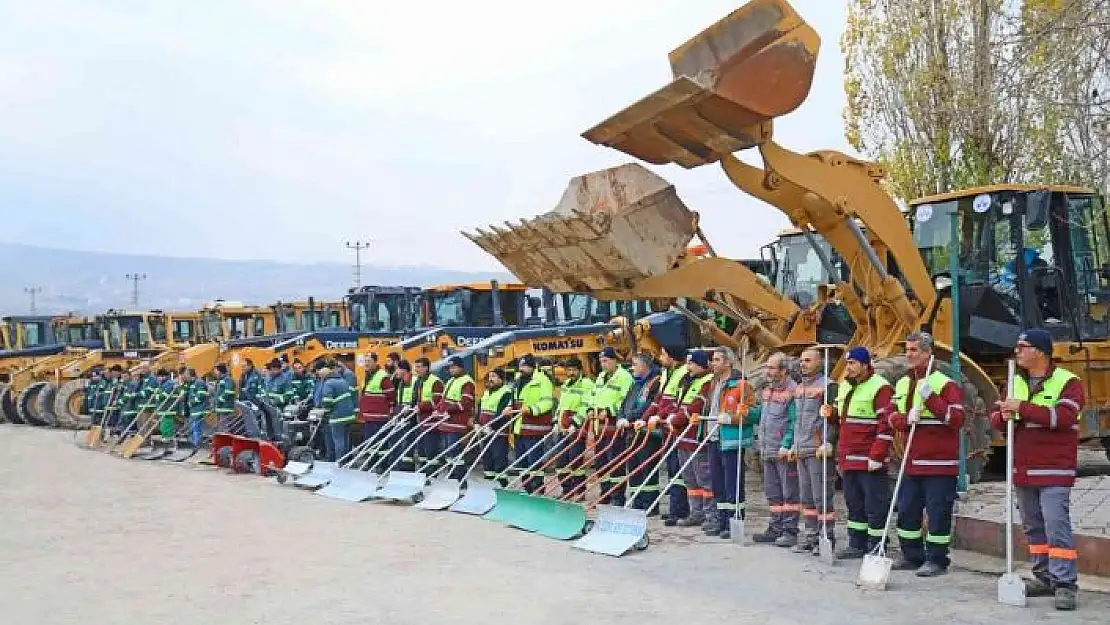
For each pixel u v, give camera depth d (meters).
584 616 7.20
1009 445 7.34
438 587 8.20
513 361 15.88
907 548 8.48
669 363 11.27
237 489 14.66
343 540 10.39
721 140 10.53
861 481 8.94
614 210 11.50
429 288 21.56
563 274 12.13
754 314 13.32
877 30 24.28
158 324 31.89
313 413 16.06
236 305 31.41
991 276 12.88
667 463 11.21
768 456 9.73
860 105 24.73
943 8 22.31
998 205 12.85
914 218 13.75
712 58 10.17
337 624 7.14
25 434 25.58
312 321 29.62
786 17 9.83
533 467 12.06
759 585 8.05
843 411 9.02
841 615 7.06
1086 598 7.37
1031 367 7.35
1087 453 16.92
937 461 8.20
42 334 35.38
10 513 12.55
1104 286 13.52
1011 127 17.45
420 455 14.82
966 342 12.33
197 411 19.28
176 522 11.74
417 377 14.77
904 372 10.66
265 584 8.46
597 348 16.53
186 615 7.52
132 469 17.48
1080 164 13.53
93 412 23.98
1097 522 8.90
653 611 7.30
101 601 8.03
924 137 22.95
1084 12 11.24
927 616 6.98
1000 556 8.87
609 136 11.00
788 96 10.02
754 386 11.61
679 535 10.39
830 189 10.91
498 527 11.12
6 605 7.96
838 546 9.46
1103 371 13.28
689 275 11.70
